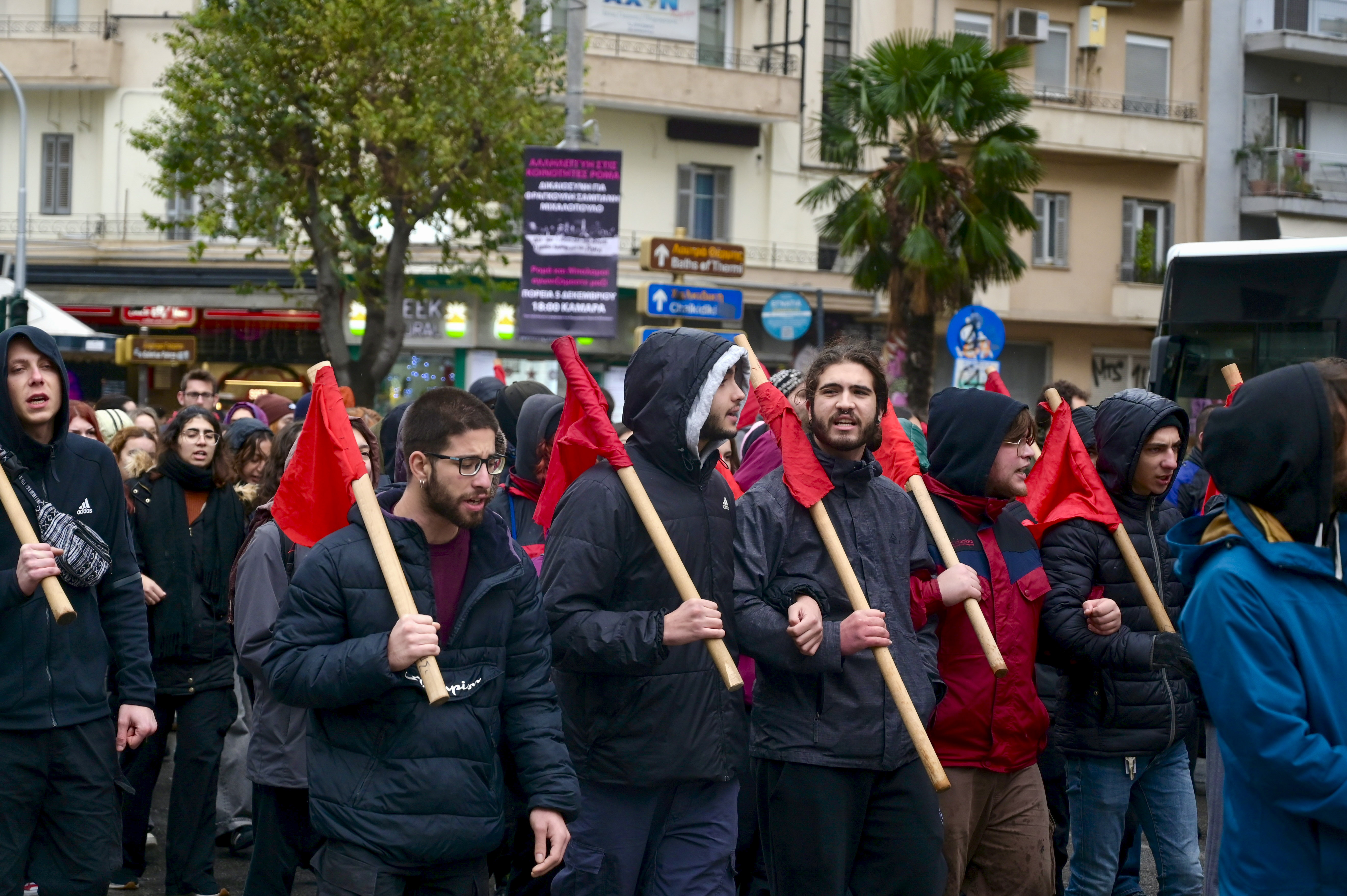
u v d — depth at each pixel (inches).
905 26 1103.6
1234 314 497.7
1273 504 110.3
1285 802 106.3
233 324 1035.3
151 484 246.5
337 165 802.2
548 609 161.5
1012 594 182.5
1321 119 1234.0
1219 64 1194.0
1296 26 1205.7
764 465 240.2
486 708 140.0
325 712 138.0
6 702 168.7
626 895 167.8
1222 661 108.9
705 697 166.4
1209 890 183.9
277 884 194.1
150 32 1026.7
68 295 1030.4
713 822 170.4
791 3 1072.2
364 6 759.1
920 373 860.0
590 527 163.5
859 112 859.4
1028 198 1141.1
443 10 771.4
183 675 239.3
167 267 1025.5
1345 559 110.3
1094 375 1171.9
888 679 158.9
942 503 184.9
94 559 174.6
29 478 174.4
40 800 172.2
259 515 201.8
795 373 265.7
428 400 138.6
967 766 179.2
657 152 1034.1
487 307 991.6
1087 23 1151.0
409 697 135.9
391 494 148.7
